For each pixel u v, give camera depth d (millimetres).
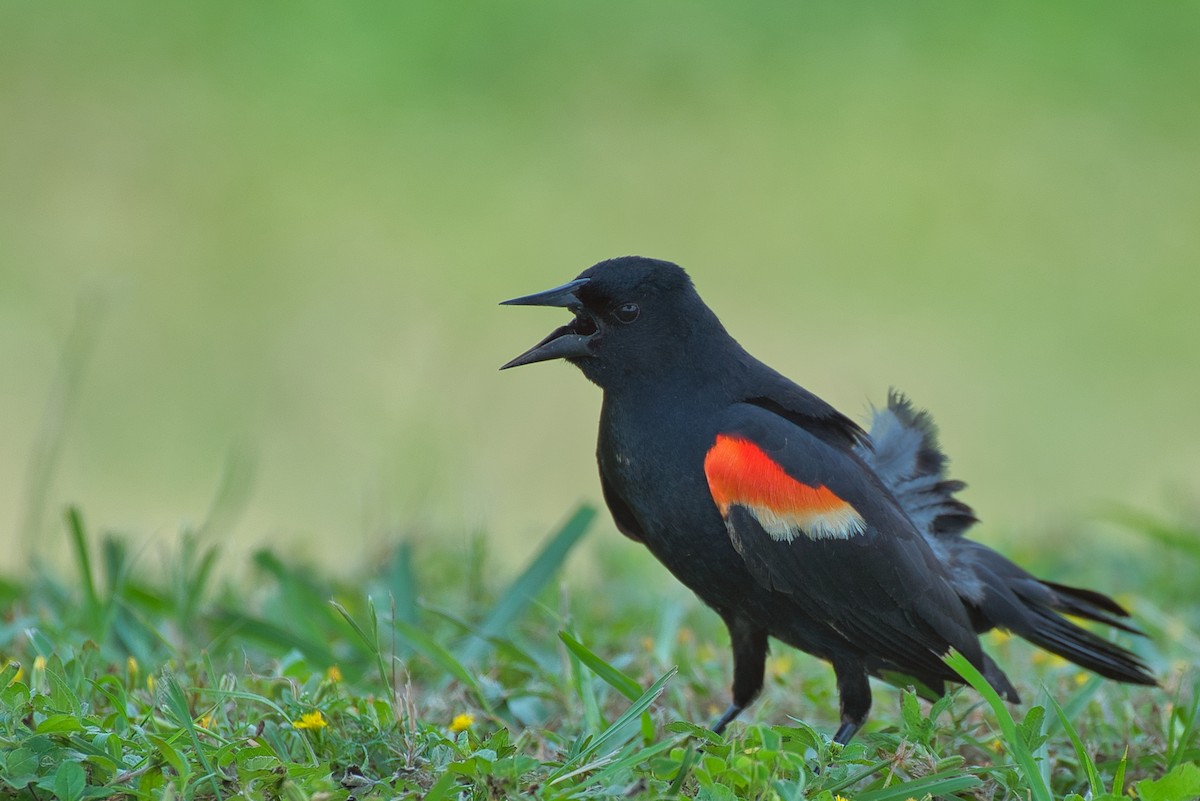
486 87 22734
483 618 8602
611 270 7258
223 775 5613
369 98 22297
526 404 16078
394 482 12000
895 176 21641
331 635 8719
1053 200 21047
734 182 21188
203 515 13547
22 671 6988
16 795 5426
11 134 20953
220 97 21906
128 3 23250
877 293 19844
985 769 6141
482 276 19641
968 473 16219
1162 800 5559
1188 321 19219
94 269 18797
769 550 6898
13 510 13586
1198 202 20906
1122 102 22734
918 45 23797
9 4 22641
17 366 16578
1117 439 16812
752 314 19188
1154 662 8375
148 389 16594
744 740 6012
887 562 6969
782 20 24016
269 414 15680
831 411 7309
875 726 7477
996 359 18500
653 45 23562
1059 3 24078
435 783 5660
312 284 19172
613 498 7664
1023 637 7602
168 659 7574
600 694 7543
